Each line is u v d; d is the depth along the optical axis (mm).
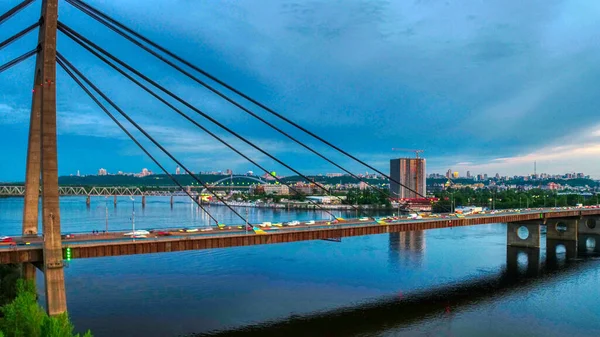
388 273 118062
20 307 47188
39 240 76688
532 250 157625
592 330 77125
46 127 67375
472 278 113938
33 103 77125
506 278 113938
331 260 134750
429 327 78312
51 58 68938
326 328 77125
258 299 93062
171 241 80438
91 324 76812
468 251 153125
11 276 74312
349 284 106188
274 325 78188
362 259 136625
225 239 86688
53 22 69500
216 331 74875
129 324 77062
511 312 86625
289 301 92125
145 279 108000
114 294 94625
